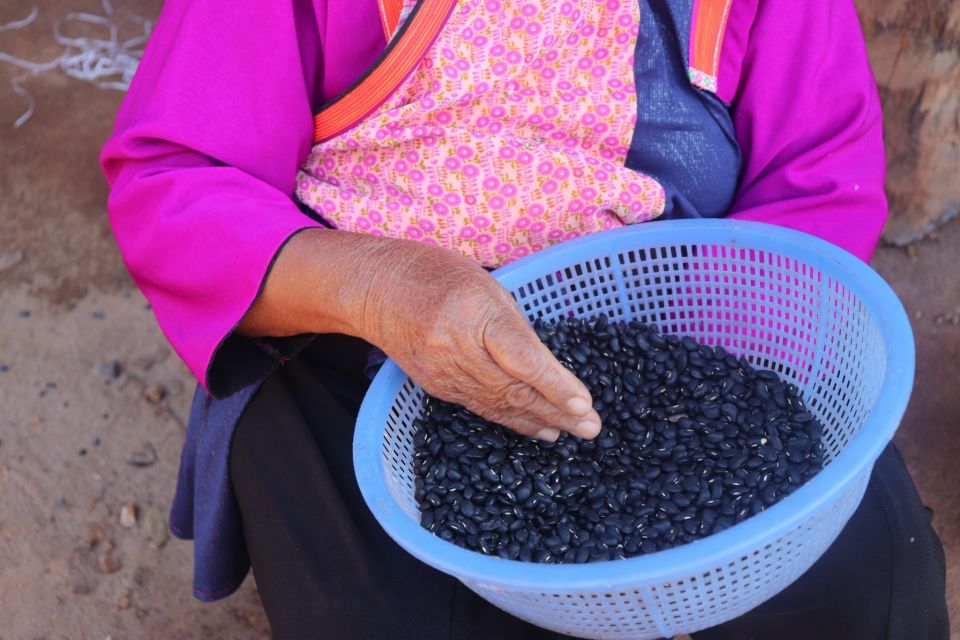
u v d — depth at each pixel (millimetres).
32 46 3424
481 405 1352
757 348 1585
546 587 1085
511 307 1279
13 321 2785
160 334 2738
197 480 1604
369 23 1484
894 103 2369
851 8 1622
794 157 1609
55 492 2430
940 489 2145
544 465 1457
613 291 1606
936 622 1384
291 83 1497
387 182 1531
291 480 1479
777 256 1486
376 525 1464
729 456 1455
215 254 1396
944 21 2211
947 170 2391
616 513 1418
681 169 1585
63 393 2625
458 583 1426
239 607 2199
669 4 1480
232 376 1487
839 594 1404
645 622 1230
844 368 1428
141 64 1562
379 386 1420
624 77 1509
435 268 1292
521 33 1446
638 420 1532
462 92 1466
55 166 3117
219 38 1466
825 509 1122
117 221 1502
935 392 2285
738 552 1054
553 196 1521
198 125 1446
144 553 2314
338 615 1414
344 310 1336
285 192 1552
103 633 2182
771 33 1569
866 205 1582
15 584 2270
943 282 2451
